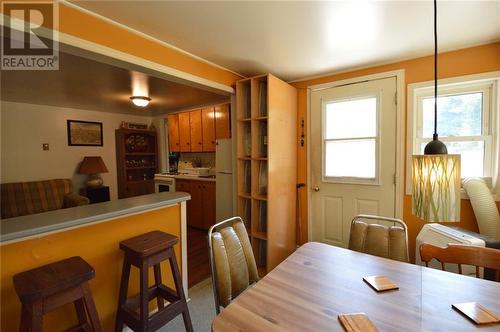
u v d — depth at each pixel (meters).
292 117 2.85
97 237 1.54
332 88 2.73
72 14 1.42
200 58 2.25
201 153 4.89
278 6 1.48
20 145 3.96
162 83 2.94
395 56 2.27
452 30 1.79
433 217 0.92
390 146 2.43
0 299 1.20
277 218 2.59
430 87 2.22
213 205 3.85
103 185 4.85
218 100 4.05
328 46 2.05
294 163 2.92
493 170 2.05
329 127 2.79
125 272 1.53
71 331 1.31
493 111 2.03
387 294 1.03
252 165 2.57
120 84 2.98
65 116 4.42
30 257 1.28
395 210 2.42
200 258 2.96
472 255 1.25
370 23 1.68
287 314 0.90
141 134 5.30
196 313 1.94
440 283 1.11
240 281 1.36
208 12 1.53
